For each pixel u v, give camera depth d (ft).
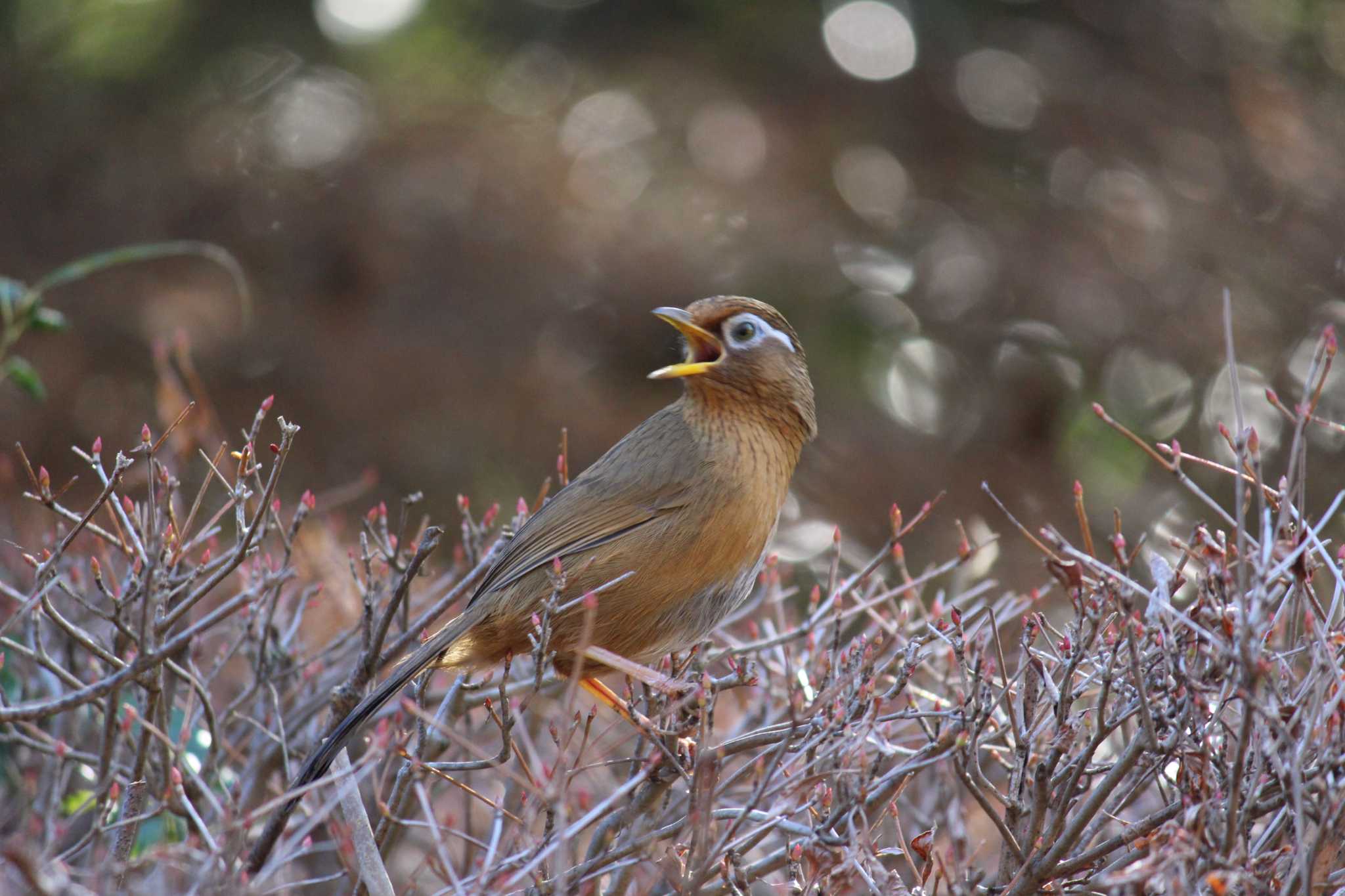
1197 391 52.29
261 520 17.13
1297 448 16.31
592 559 21.25
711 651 24.17
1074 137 58.29
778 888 20.36
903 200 57.82
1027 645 17.20
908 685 19.13
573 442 51.37
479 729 23.48
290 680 23.49
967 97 59.21
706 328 22.72
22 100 55.77
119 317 51.13
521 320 52.90
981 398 54.29
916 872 17.34
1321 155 55.31
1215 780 16.08
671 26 59.98
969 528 49.80
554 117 56.65
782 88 59.16
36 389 24.88
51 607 18.19
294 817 21.77
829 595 23.72
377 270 53.01
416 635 19.77
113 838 18.49
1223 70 58.85
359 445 50.60
